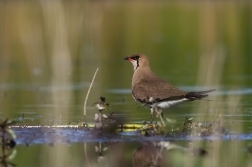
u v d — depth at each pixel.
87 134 10.52
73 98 14.95
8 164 8.73
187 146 9.60
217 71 18.39
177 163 8.66
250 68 19.66
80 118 12.14
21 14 28.91
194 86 16.30
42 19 27.61
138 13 32.88
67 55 21.38
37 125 11.30
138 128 11.06
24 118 12.19
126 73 19.06
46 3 25.06
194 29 28.38
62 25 21.84
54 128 11.01
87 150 9.41
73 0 31.47
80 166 8.58
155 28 28.78
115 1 35.97
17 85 17.23
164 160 8.82
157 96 11.06
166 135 10.38
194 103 13.99
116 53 23.47
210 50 22.88
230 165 8.50
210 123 11.10
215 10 32.66
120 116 12.23
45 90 16.30
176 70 19.27
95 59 22.27
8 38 26.17
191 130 10.56
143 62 12.12
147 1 36.56
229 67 19.89
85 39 25.70
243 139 10.05
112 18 31.47
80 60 22.11
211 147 9.53
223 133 10.45
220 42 25.16
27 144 9.89
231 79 17.72
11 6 30.97
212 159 8.87
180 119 11.96
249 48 23.72
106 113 12.66
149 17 31.69
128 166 8.52
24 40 24.38
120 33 27.94
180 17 31.39
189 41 25.70
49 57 22.12
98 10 29.66
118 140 10.06
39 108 13.59
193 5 34.97
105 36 27.42
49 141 10.06
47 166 8.58
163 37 26.89
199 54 22.58
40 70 20.03
